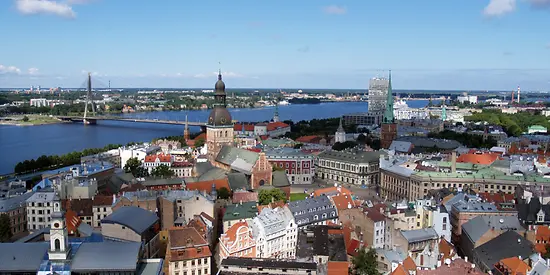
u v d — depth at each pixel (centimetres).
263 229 18588
